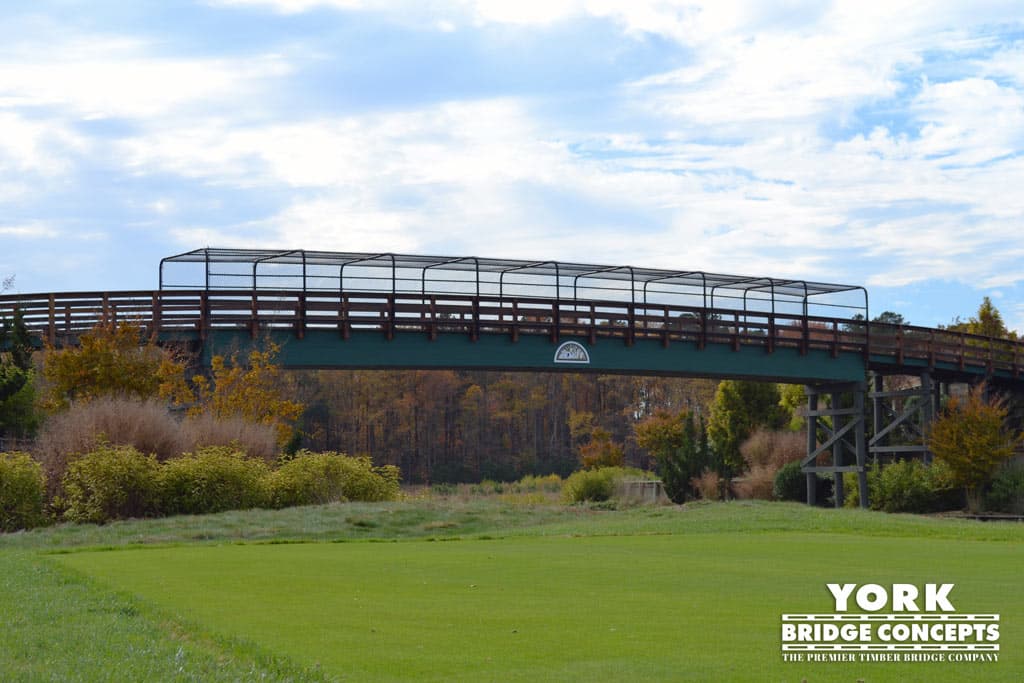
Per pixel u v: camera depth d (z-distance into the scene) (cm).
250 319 3953
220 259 3991
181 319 3916
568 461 10406
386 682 827
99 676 794
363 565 1736
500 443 10694
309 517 2783
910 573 1575
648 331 4594
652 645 980
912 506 4756
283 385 5797
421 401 10412
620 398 11250
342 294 4081
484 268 4388
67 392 3516
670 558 1844
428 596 1325
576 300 4491
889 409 5422
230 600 1286
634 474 6581
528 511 3164
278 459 3447
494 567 1689
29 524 2755
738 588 1395
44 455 2991
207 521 2678
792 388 7044
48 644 922
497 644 986
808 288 5044
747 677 850
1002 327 7244
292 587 1416
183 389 3675
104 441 3003
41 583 1386
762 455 5869
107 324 3731
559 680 834
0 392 3341
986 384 5303
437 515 2933
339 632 1049
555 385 11244
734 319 4797
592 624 1097
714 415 6462
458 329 4253
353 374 10456
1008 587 1395
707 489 5466
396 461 10244
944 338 5416
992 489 4678
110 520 2814
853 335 5059
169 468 2964
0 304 3903
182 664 846
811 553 1953
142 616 1105
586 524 2914
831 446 5662
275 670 841
